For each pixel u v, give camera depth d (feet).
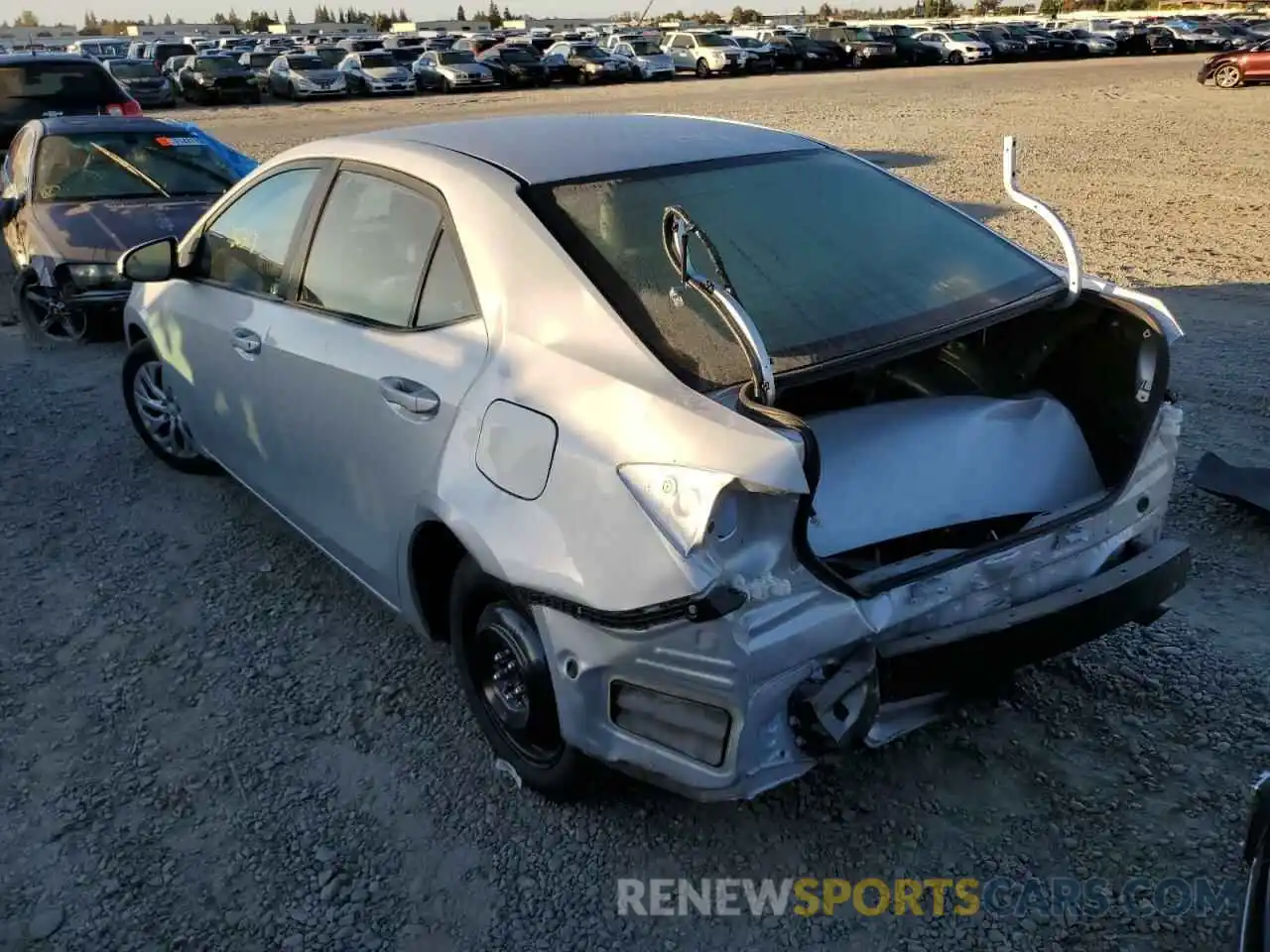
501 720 10.15
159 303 15.78
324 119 84.17
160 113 99.45
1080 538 9.34
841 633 8.06
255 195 13.89
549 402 8.86
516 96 103.45
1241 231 33.17
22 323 26.78
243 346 13.14
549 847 9.59
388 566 11.05
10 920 9.03
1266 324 23.41
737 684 7.81
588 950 8.57
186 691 12.00
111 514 16.42
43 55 39.75
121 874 9.48
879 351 9.12
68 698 11.96
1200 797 9.71
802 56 131.23
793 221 10.73
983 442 9.80
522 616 9.30
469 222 10.23
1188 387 19.61
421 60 117.91
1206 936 8.35
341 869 9.45
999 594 8.92
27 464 18.42
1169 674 11.39
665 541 7.78
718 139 11.91
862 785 10.05
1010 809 9.70
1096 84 92.53
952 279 10.50
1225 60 86.69
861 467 9.27
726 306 7.97
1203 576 13.32
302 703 11.71
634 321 9.05
